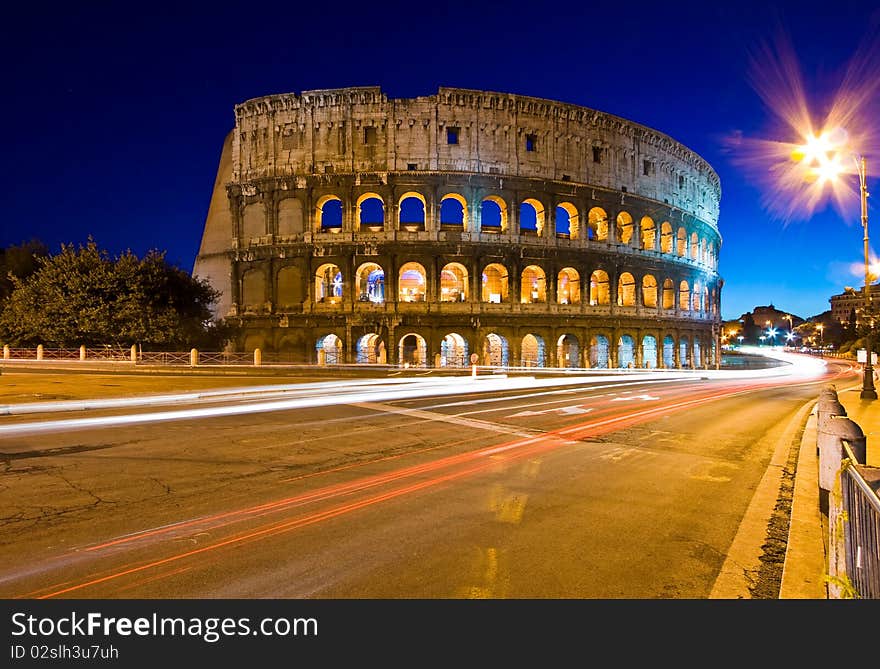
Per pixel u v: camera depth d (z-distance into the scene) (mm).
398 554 6969
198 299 58656
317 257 54469
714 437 16094
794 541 7105
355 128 54812
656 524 8234
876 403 24531
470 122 55688
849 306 190625
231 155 67000
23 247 66438
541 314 56125
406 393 28328
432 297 54281
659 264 65062
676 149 69438
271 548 7168
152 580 6191
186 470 11430
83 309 49250
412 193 54719
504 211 57188
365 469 11664
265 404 22875
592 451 13734
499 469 11727
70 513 8562
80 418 18344
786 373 68938
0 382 31094
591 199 59938
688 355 69188
